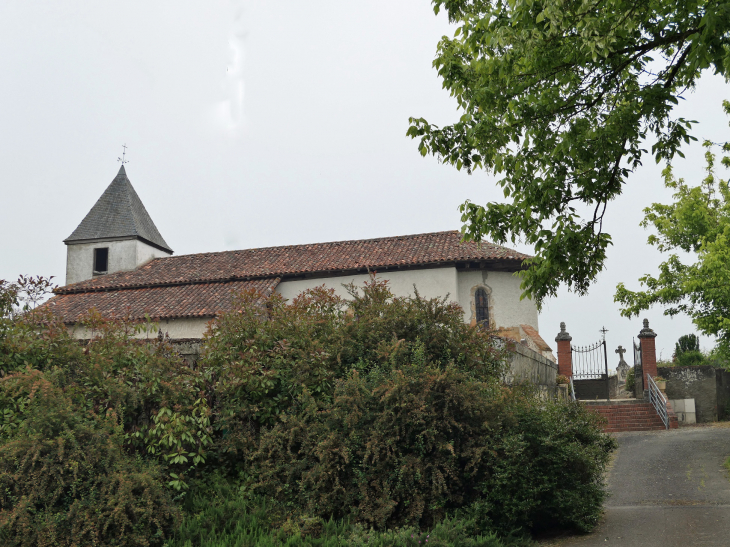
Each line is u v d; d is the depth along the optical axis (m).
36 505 5.77
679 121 8.12
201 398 7.70
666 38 7.20
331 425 7.46
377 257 22.14
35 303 8.30
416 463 6.95
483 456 7.05
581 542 6.73
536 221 8.84
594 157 7.93
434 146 8.85
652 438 15.10
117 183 30.14
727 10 5.29
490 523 6.83
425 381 7.27
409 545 6.05
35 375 6.57
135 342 8.12
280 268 22.81
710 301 15.43
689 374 20.23
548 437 7.03
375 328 8.66
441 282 21.03
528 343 20.58
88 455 6.01
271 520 6.91
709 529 6.80
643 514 7.75
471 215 9.14
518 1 6.85
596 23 6.48
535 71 7.80
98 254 28.77
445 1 8.52
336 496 7.07
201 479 7.65
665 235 17.17
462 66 8.65
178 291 22.97
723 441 13.58
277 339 8.53
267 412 7.99
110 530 5.75
